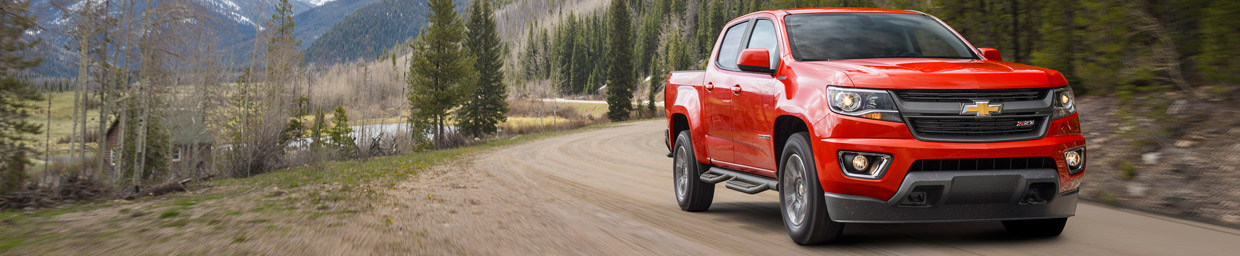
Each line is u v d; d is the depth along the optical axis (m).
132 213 8.05
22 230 6.58
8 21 28.72
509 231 6.07
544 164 17.45
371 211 7.87
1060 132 4.49
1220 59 8.32
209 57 49.44
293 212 7.87
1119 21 9.23
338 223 6.75
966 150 4.27
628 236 5.66
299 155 40.97
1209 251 4.46
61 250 5.27
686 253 4.88
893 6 14.09
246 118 51.75
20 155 31.06
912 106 4.34
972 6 12.70
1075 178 4.53
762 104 5.47
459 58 72.56
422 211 7.76
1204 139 7.59
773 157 5.40
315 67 114.88
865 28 5.79
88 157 42.66
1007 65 4.87
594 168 15.16
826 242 4.89
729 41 6.86
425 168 17.97
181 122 48.72
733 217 6.70
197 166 49.72
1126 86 9.20
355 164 25.83
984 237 5.06
